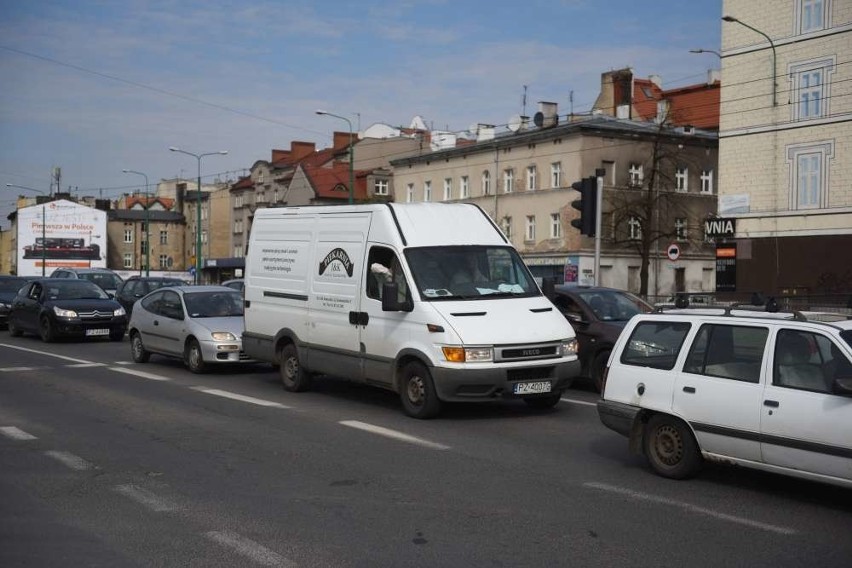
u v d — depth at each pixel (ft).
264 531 20.74
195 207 325.01
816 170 115.75
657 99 212.43
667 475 26.05
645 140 171.73
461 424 35.60
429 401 36.04
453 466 27.73
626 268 170.71
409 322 37.06
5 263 371.15
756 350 24.17
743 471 27.14
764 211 121.19
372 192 234.38
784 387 23.20
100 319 75.82
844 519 21.86
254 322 48.14
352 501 23.48
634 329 27.68
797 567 18.25
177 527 21.09
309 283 43.86
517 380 35.88
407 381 37.24
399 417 37.37
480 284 38.37
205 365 52.75
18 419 36.60
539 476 26.40
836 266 113.60
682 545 19.70
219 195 299.58
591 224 61.67
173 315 55.83
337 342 41.60
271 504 23.17
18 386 47.06
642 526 21.18
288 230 46.14
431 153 200.44
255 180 271.69
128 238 331.98
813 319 24.41
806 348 23.13
